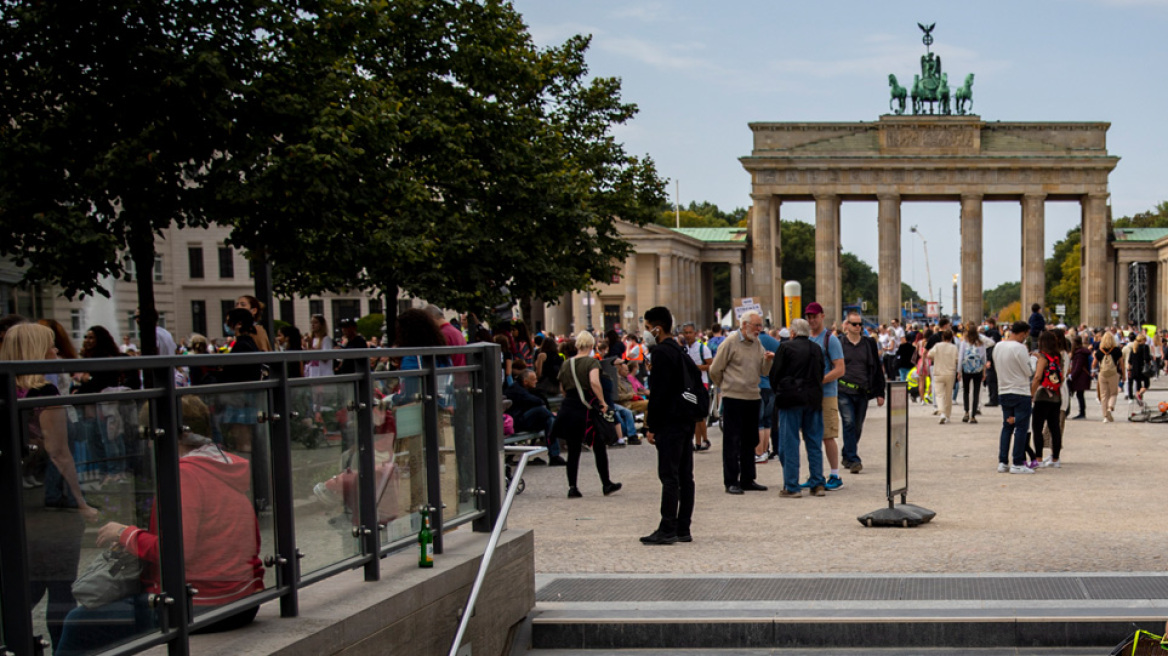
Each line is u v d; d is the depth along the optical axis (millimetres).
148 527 6453
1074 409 42906
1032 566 13250
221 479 7129
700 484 22797
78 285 23547
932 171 119062
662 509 15539
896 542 15141
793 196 123000
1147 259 129375
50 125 23062
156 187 23516
